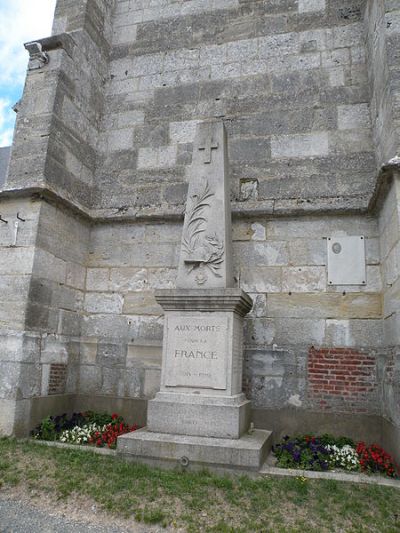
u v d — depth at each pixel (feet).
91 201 26.22
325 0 25.85
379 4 21.09
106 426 20.85
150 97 27.32
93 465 15.85
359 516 12.90
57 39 24.06
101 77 28.04
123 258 24.71
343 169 22.90
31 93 23.61
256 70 25.80
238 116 25.26
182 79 27.04
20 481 14.57
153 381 22.70
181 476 15.01
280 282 22.03
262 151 24.27
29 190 21.22
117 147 26.94
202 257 19.36
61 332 22.52
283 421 20.47
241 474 15.33
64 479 14.65
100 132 27.53
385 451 18.53
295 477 15.12
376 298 20.81
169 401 17.72
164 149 26.12
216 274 19.11
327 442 19.04
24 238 21.11
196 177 20.72
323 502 13.58
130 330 23.66
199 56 27.14
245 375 21.27
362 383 20.16
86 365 23.77
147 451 16.29
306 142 23.81
